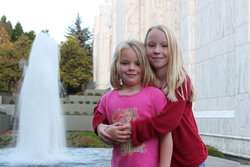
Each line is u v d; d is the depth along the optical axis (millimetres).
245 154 11344
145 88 2578
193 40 17531
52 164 8719
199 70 16797
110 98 2664
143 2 28344
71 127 26703
